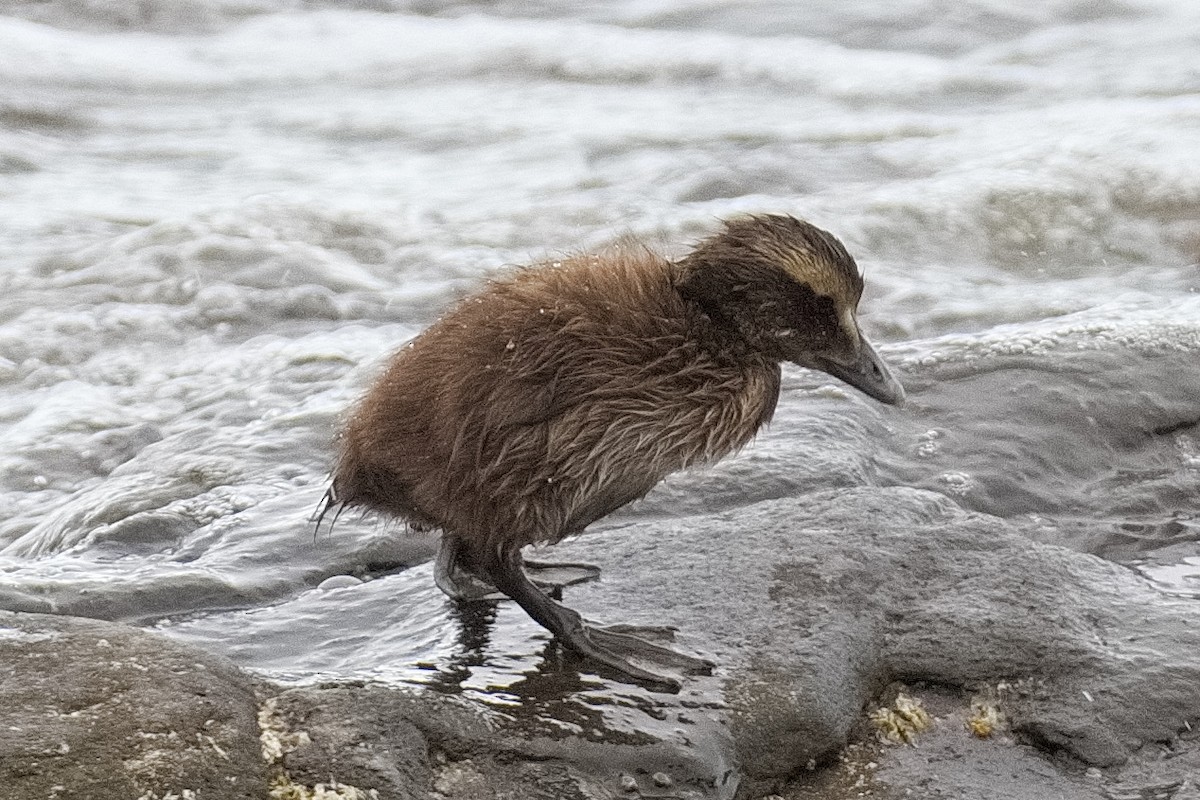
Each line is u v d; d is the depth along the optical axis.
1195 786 7.92
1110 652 8.73
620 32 31.52
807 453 11.96
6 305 17.27
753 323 8.67
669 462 8.64
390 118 26.02
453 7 34.22
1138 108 24.56
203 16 32.47
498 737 7.64
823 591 9.16
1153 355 13.68
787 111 26.52
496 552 8.52
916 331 16.92
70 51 29.33
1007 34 31.86
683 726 7.91
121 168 23.08
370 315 17.38
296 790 6.91
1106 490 12.16
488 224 20.05
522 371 8.24
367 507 9.19
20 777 6.46
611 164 23.12
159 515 11.68
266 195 20.48
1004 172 21.33
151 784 6.58
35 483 13.72
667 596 9.19
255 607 10.10
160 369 15.91
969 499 11.86
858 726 8.45
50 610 9.90
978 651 8.80
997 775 8.09
